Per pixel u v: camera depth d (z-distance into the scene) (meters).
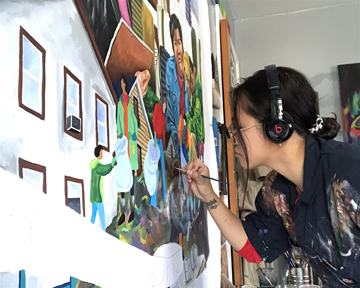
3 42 0.27
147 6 0.65
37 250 0.30
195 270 0.91
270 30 2.68
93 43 0.43
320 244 0.73
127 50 0.54
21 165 0.29
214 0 1.67
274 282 1.71
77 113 0.38
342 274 0.74
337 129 0.78
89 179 0.40
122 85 0.51
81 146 0.38
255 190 1.98
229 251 1.68
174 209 0.76
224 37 1.69
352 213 0.66
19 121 0.29
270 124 0.69
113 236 0.45
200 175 0.88
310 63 2.59
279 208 0.90
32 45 0.31
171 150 0.76
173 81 0.81
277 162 0.78
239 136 0.77
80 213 0.37
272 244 0.98
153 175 0.63
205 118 1.21
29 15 0.31
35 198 0.30
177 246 0.76
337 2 2.54
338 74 2.49
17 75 0.29
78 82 0.39
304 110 0.72
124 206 0.49
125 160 0.50
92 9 0.43
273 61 2.65
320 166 0.71
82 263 0.37
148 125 0.62
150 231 0.59
